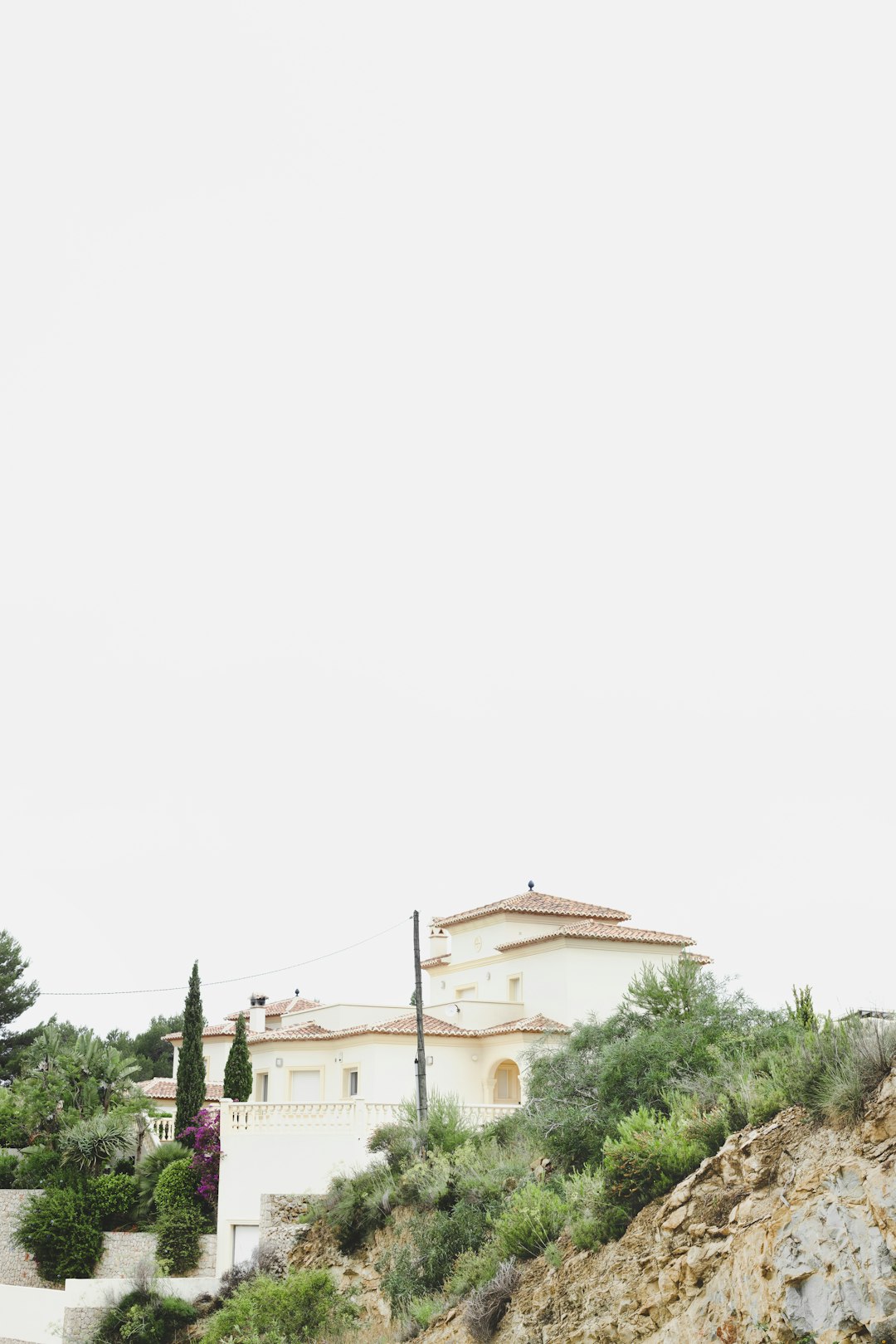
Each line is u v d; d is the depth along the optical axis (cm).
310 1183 3725
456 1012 5144
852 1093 1795
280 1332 3069
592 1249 2197
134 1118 4497
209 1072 6069
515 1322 2219
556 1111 3108
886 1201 1573
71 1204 4038
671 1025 3281
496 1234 2711
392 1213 3281
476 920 5628
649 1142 2233
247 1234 3762
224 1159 3856
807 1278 1616
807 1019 3294
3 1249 4106
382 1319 3009
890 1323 1488
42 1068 4919
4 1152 4506
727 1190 1950
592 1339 1981
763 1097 2119
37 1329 3659
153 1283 3612
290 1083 5147
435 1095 4078
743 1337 1681
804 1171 1798
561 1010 4950
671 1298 1886
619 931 5153
